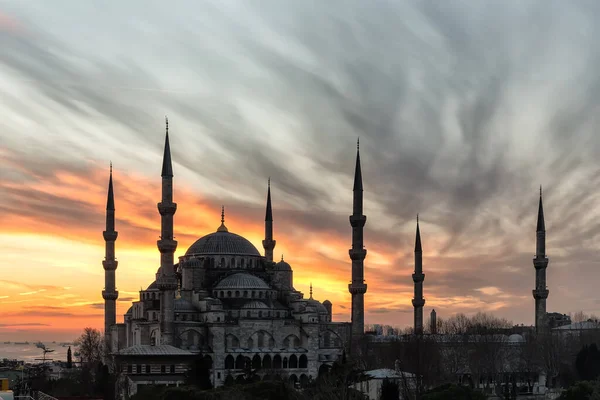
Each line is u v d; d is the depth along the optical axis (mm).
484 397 175875
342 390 167250
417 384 185625
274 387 175250
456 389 173000
